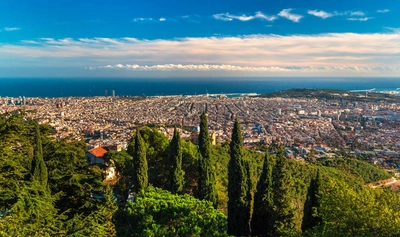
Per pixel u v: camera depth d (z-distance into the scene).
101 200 25.38
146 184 27.19
